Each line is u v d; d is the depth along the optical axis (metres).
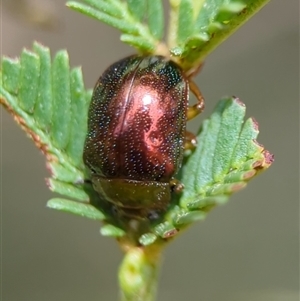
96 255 0.13
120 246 0.07
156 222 0.07
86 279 0.13
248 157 0.06
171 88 0.07
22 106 0.07
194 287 0.13
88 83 0.13
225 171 0.06
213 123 0.07
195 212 0.06
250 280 0.13
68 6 0.07
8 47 0.12
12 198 0.14
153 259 0.07
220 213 0.14
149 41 0.07
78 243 0.14
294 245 0.13
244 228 0.13
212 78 0.13
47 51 0.07
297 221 0.13
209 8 0.07
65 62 0.07
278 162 0.14
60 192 0.07
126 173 0.07
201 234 0.14
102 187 0.07
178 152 0.07
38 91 0.07
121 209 0.07
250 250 0.13
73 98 0.07
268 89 0.13
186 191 0.07
